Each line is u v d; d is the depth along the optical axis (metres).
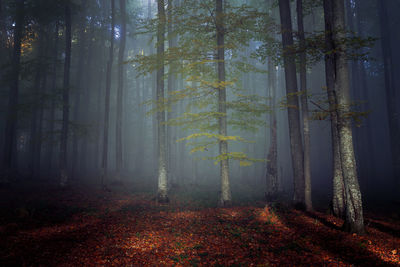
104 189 18.17
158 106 13.86
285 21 13.45
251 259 6.80
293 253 7.10
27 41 27.27
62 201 13.84
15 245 7.10
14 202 12.86
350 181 8.74
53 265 6.12
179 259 6.79
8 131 18.64
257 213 11.28
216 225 9.69
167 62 13.02
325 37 9.97
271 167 15.89
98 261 6.45
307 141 12.01
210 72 13.77
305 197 11.97
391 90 17.89
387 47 18.36
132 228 9.22
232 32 12.95
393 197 16.66
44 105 20.83
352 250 7.23
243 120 13.38
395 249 7.37
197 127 13.12
